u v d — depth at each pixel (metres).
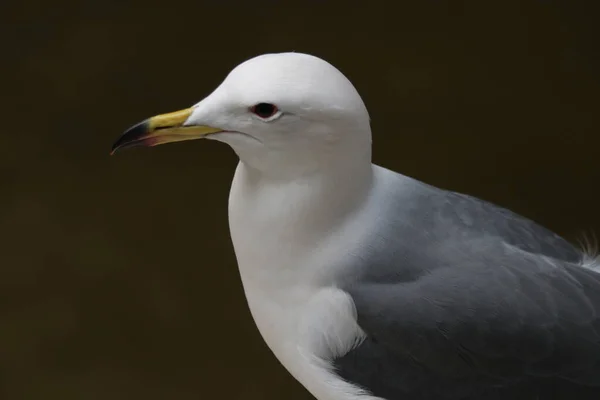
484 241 4.77
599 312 4.76
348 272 4.75
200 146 6.45
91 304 5.66
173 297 5.66
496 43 6.88
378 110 6.51
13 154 6.43
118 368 5.43
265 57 4.72
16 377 5.41
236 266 5.77
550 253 4.79
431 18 7.03
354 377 4.77
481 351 4.75
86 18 7.11
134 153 6.42
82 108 6.65
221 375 5.38
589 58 6.79
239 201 4.75
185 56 6.85
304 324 4.76
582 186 6.15
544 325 4.75
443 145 6.32
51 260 5.87
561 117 6.48
